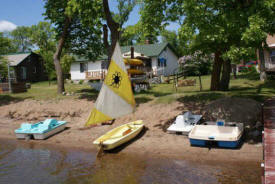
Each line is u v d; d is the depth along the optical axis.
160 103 16.25
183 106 15.05
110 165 9.49
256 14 10.46
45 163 10.02
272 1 10.29
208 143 10.67
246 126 11.74
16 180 8.48
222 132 10.88
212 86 18.20
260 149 9.71
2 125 16.47
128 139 11.82
